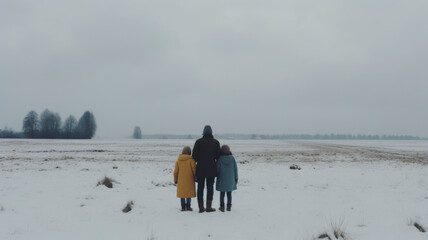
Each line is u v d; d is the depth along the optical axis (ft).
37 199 29.25
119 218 23.13
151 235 18.62
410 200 30.17
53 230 19.84
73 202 28.22
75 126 465.88
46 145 191.11
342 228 20.08
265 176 47.78
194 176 25.44
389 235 19.10
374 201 29.73
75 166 61.05
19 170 52.37
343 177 46.44
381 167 64.23
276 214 24.54
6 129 464.24
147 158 91.61
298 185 39.86
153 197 31.01
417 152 146.51
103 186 35.37
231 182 25.23
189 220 22.61
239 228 20.67
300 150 159.43
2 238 17.90
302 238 18.53
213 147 25.26
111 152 123.54
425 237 18.66
